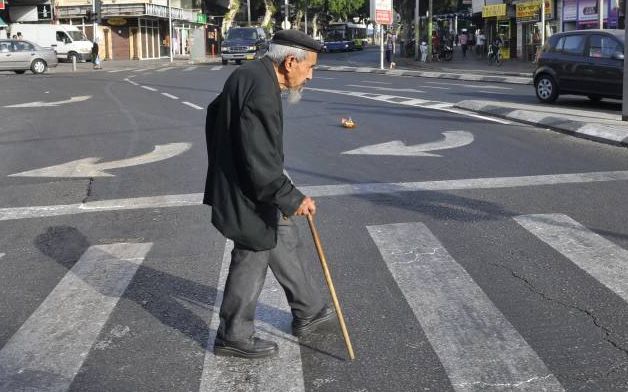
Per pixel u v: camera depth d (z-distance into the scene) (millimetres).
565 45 17203
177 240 6527
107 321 4680
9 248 6441
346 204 7645
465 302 4848
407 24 59094
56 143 12422
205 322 4645
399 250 6016
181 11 65688
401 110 16266
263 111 3705
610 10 32281
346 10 80125
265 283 5297
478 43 52469
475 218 6969
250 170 3717
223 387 3775
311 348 4227
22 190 8805
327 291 5109
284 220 4195
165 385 3822
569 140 11664
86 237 6723
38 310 4898
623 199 7605
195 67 40312
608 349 4117
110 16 56938
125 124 14656
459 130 12922
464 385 3738
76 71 37906
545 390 3668
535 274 5367
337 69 37562
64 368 4035
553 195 7848
